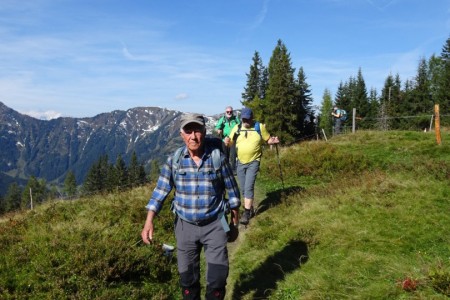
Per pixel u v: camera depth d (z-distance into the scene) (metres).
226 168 4.30
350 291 4.81
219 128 11.47
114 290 5.49
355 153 14.09
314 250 6.21
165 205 9.25
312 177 12.43
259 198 10.50
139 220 8.52
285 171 13.12
